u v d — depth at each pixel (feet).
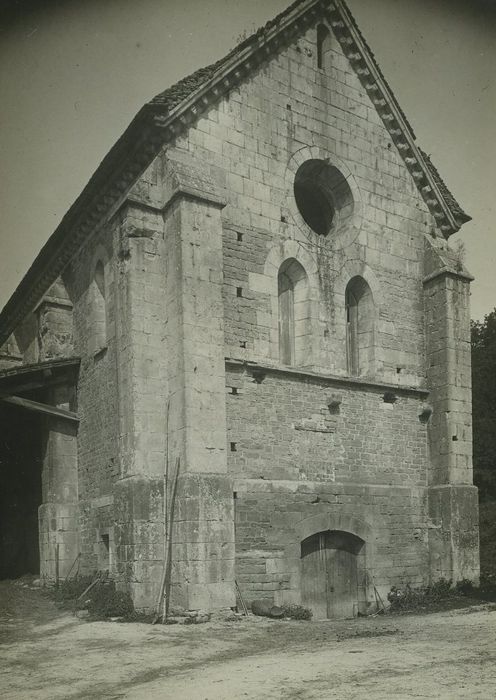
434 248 65.36
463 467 62.13
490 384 82.99
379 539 57.82
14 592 59.98
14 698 29.35
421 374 64.03
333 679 29.48
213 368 49.55
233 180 54.60
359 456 58.23
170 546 47.34
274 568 51.11
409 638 39.73
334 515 55.31
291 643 39.32
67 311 69.05
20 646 39.60
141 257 50.88
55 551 62.13
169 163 51.34
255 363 52.85
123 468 49.57
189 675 31.81
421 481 62.13
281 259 56.29
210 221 51.06
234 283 53.21
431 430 63.21
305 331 57.36
